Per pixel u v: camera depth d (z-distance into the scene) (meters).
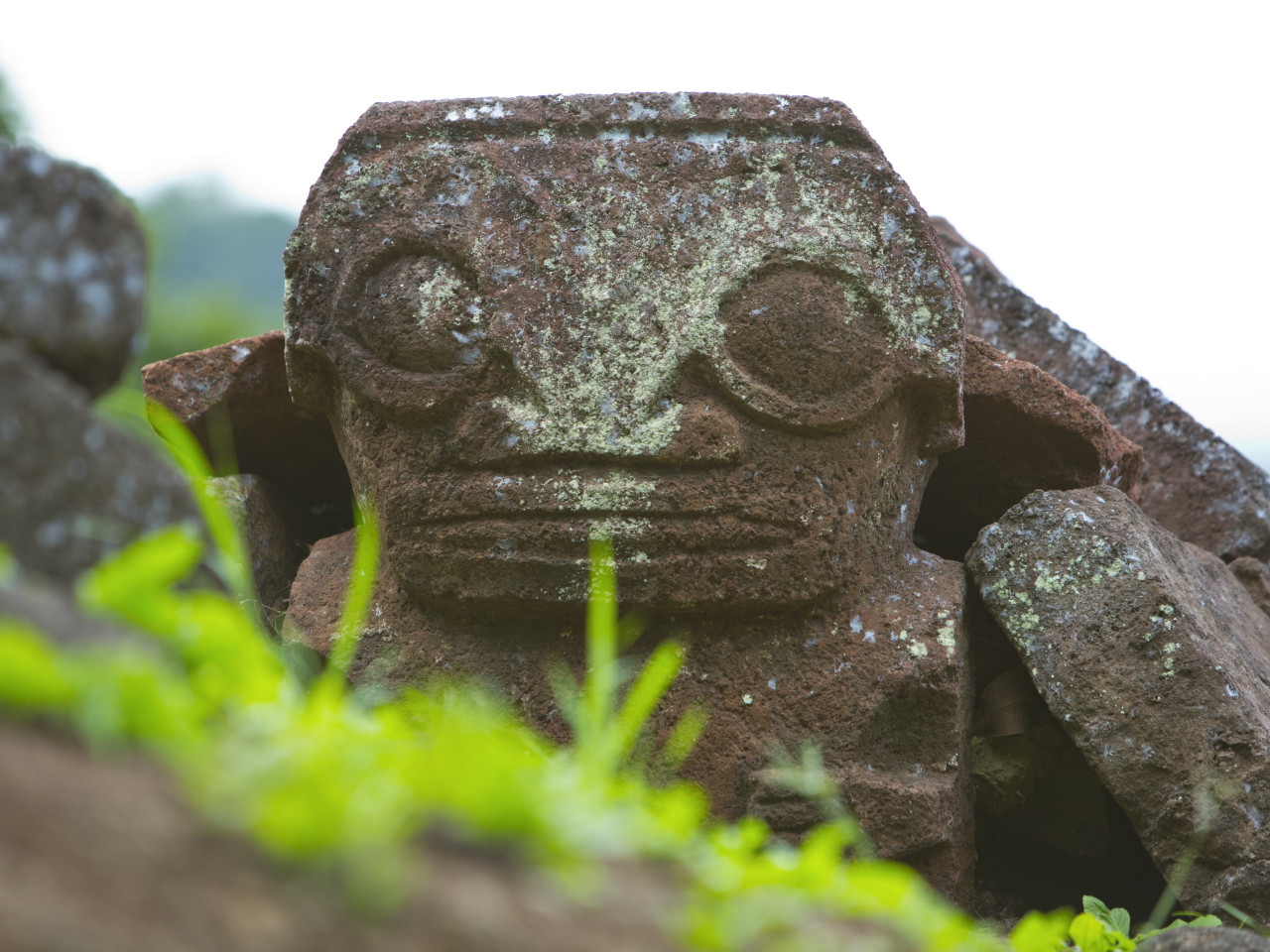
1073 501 4.23
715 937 1.50
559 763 2.59
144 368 4.91
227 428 4.98
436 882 1.37
